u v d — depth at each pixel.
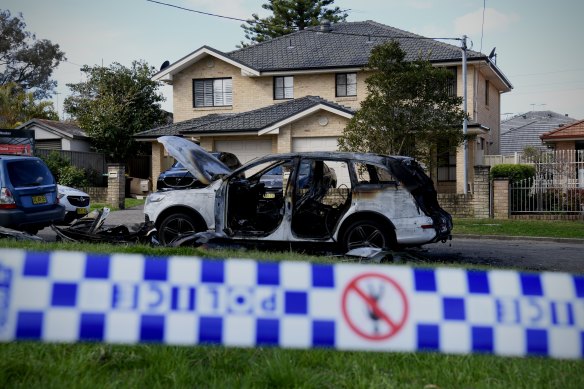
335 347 3.30
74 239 9.84
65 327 3.20
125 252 6.73
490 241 13.62
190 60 26.58
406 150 17.12
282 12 45.59
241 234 8.80
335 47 27.03
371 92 17.30
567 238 13.67
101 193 22.69
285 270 3.32
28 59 54.03
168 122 33.69
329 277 3.33
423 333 3.34
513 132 37.84
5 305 3.16
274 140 23.30
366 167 8.98
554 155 17.84
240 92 26.59
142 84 31.50
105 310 3.23
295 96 26.02
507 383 3.33
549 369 3.45
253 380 3.27
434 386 3.27
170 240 9.74
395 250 8.67
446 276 3.38
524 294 3.39
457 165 22.72
